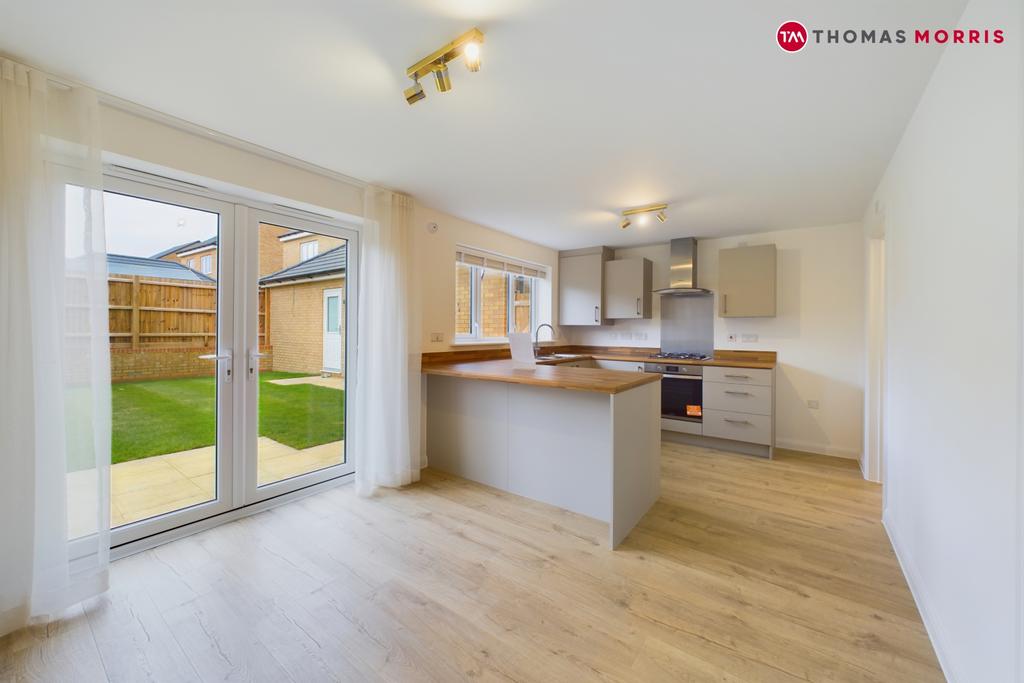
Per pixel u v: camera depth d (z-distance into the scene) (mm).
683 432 4328
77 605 1767
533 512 2691
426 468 3545
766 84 1732
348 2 1297
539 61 1593
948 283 1479
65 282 1729
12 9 1328
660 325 4984
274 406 2779
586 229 4258
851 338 3895
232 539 2322
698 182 2871
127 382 2201
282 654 1506
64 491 1711
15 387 1603
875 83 1710
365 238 2953
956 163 1410
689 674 1421
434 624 1660
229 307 2533
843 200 3230
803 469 3566
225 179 2307
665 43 1487
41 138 1664
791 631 1629
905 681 1403
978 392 1239
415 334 3242
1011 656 1048
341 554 2172
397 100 1882
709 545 2289
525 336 3238
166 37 1475
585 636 1599
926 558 1698
